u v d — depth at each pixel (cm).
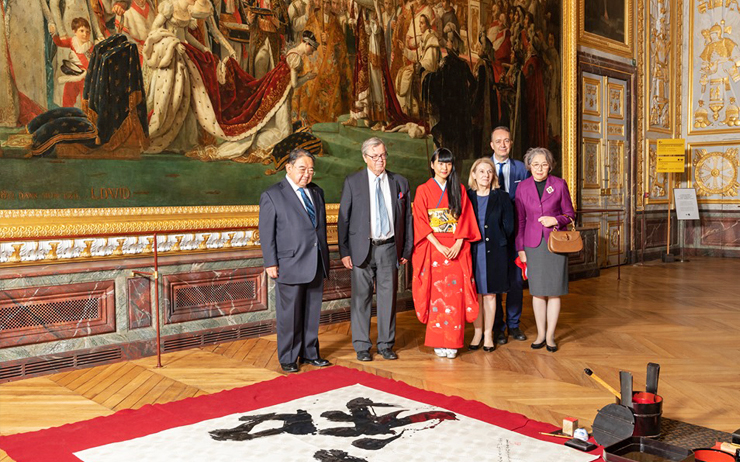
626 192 1364
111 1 626
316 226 590
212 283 690
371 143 609
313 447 396
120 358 620
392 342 634
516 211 668
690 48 1498
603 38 1289
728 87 1452
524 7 1101
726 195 1464
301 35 781
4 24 563
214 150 706
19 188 574
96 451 391
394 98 895
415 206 630
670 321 789
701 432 418
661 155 1401
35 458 381
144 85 649
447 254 613
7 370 556
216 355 642
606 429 393
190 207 684
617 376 561
